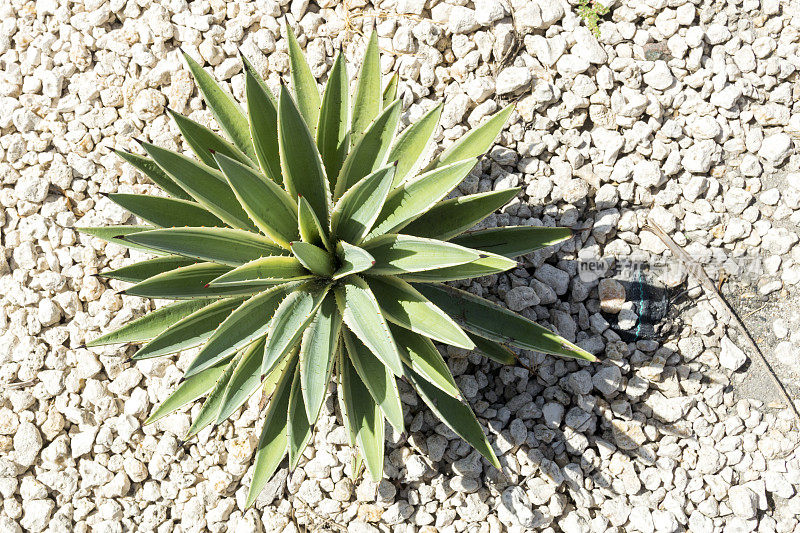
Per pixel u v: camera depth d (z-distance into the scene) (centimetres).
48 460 281
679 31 308
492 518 283
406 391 288
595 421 291
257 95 209
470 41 306
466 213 232
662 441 290
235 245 213
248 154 233
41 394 287
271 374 251
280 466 288
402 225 217
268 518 283
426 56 306
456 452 285
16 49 309
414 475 279
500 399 296
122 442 285
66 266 295
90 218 300
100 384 287
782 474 291
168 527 282
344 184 222
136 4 308
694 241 301
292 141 204
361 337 203
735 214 303
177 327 215
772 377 296
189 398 235
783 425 294
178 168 208
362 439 232
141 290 204
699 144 301
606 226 296
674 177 304
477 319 240
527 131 302
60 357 288
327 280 221
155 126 303
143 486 287
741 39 311
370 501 282
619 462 286
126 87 304
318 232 216
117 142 302
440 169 205
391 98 259
